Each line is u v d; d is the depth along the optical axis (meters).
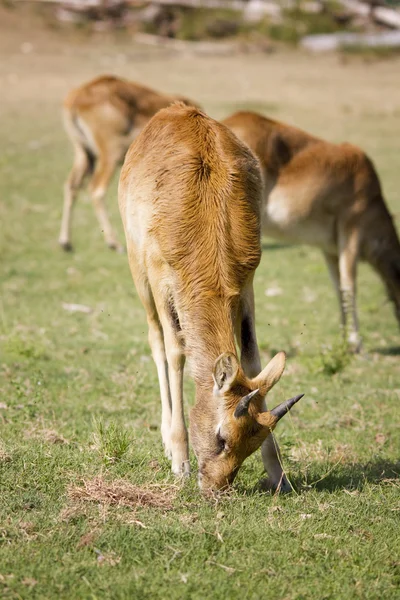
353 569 17.84
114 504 19.81
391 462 24.64
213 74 120.75
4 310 41.12
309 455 24.88
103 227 53.19
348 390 32.75
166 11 152.00
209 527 18.84
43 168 72.00
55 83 108.31
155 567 17.33
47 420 26.56
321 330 41.31
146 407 29.27
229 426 18.86
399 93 114.75
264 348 37.94
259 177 22.83
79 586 16.53
